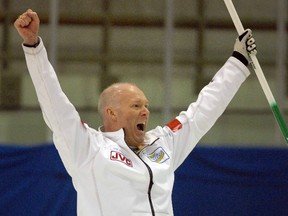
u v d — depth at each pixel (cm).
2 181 2581
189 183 2570
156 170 1567
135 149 1645
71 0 3609
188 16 3603
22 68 3594
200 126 1703
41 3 3600
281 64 3369
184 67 3559
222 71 1745
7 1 3625
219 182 2573
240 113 3459
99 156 1530
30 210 2561
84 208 1516
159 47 3603
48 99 1490
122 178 1527
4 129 3509
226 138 3434
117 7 3638
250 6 3622
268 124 3444
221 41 3591
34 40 1481
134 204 1517
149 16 3625
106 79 3578
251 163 2577
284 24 3406
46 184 2572
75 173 1534
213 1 3622
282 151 2580
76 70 3572
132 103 1617
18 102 3550
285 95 3400
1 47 3619
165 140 1670
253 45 1728
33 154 2598
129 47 3603
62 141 1512
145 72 3575
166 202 1570
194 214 2555
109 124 1634
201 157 2584
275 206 2558
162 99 3516
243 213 2555
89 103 3544
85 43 3597
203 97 1720
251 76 3500
